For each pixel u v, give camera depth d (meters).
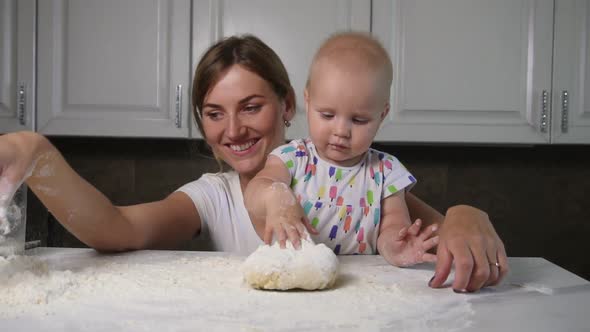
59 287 0.56
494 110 1.82
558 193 2.25
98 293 0.56
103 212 0.79
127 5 1.80
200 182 1.19
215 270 0.67
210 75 1.02
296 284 0.57
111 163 2.21
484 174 2.24
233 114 1.02
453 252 0.60
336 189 0.84
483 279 0.58
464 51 1.81
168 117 1.83
